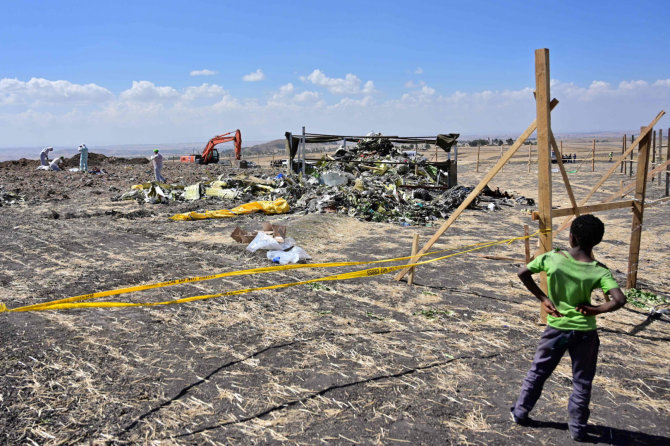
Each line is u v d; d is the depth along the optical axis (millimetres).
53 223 12422
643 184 7348
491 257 9430
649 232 12547
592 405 4195
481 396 4289
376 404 4098
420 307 6676
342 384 4422
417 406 4090
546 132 5602
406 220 13992
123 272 7988
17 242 10070
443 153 66000
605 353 5277
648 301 7062
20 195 17234
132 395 4113
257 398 4129
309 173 23516
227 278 7770
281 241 9484
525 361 5023
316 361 4875
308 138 23422
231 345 5203
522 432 3766
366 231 12555
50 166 29297
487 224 14273
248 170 33375
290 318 6078
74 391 4145
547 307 3656
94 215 13859
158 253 9414
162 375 4484
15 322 5637
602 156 53062
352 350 5156
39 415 3760
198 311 6211
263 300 6723
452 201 17547
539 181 5762
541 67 5512
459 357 5074
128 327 5613
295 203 16422
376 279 7988
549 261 3629
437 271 8633
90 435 3545
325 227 12352
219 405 4004
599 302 7113
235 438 3568
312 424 3781
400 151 27125
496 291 7543
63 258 8883
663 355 5270
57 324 5633
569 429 3705
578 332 3527
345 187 18156
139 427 3662
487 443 3613
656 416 4039
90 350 4961
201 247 9969
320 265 5598
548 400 4246
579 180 27547
